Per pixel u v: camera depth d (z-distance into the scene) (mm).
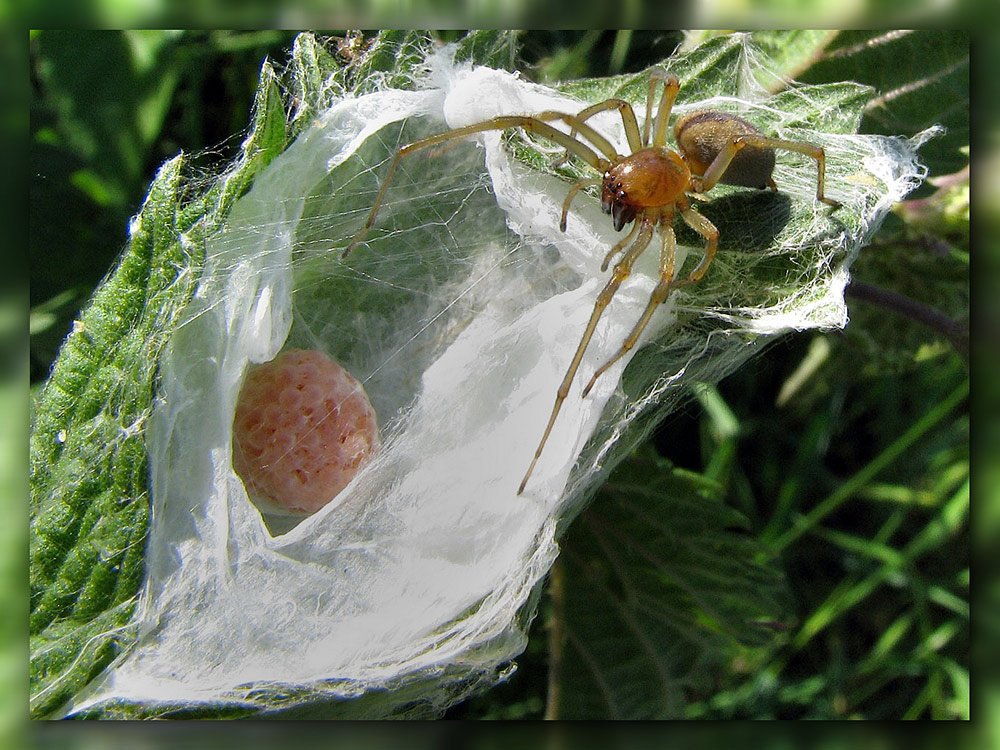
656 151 60
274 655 53
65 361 55
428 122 62
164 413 55
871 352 78
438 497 57
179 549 55
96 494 55
